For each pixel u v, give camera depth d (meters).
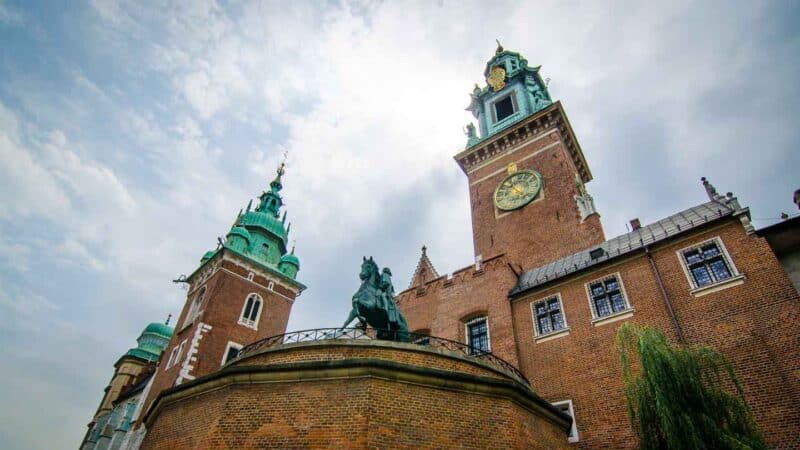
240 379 15.08
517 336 23.88
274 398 14.31
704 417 11.61
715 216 20.12
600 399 19.31
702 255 19.89
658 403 12.12
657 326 19.33
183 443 14.95
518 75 49.91
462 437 13.62
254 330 47.66
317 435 12.98
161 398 18.22
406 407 13.64
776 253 19.31
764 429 15.03
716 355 13.26
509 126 42.62
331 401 13.70
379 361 14.15
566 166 37.44
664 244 21.14
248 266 51.56
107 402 63.03
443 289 29.12
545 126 41.25
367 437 12.54
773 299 17.03
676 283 19.92
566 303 23.14
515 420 14.64
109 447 43.28
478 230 38.94
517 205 37.56
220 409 14.60
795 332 15.97
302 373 14.52
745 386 16.08
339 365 14.25
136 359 68.12
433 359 15.51
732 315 17.70
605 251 23.77
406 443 12.87
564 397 20.38
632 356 19.36
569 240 32.56
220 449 13.48
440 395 14.34
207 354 42.28
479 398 14.81
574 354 21.27
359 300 18.94
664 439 12.33
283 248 61.12
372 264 20.70
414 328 28.73
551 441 16.28
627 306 20.78
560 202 35.34
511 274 27.09
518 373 18.19
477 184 42.69
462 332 26.20
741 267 18.41
